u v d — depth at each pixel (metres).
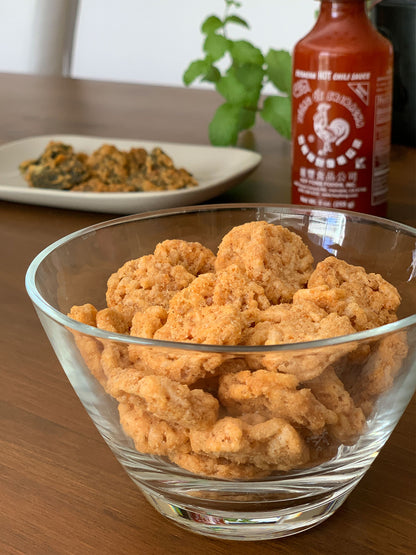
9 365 0.30
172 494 0.20
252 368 0.18
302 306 0.21
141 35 1.35
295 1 1.23
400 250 0.25
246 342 0.20
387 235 0.25
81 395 0.21
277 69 0.52
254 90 0.53
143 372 0.19
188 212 0.27
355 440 0.19
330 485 0.20
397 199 0.44
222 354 0.17
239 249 0.25
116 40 1.37
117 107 0.64
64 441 0.25
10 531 0.21
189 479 0.19
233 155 0.50
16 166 0.52
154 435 0.19
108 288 0.26
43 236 0.41
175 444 0.19
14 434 0.26
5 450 0.25
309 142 0.40
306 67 0.39
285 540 0.21
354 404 0.19
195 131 0.57
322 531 0.21
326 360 0.18
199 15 1.29
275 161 0.51
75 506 0.22
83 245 0.25
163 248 0.26
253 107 0.54
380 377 0.19
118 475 0.24
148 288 0.25
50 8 0.87
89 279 0.25
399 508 0.22
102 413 0.20
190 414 0.18
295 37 1.25
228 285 0.22
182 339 0.20
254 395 0.18
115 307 0.24
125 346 0.18
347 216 0.26
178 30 1.31
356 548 0.20
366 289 0.24
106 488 0.23
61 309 0.24
